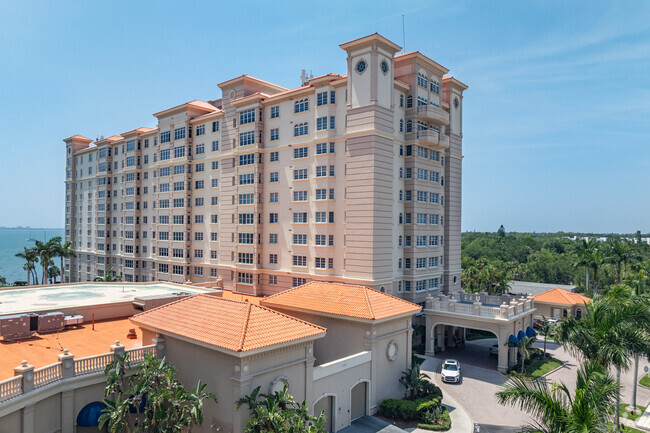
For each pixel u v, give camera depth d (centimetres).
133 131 8188
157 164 7494
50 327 3347
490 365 4491
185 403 2511
